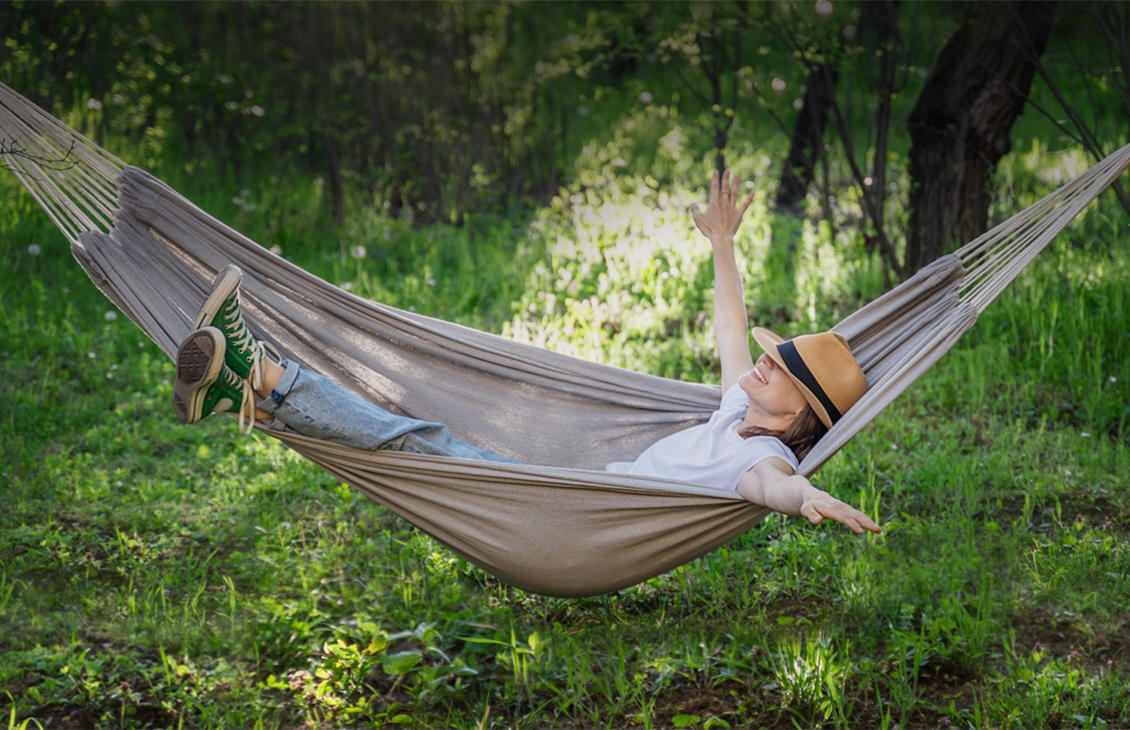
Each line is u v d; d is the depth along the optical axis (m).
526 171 11.12
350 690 3.26
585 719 3.15
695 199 9.55
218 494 4.66
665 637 3.55
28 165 3.28
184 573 3.94
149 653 3.41
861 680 3.29
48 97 9.09
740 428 3.24
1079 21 6.43
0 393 5.61
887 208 8.91
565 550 3.08
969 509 4.36
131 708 3.12
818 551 4.00
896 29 7.20
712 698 3.25
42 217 8.38
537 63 11.31
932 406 5.75
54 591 3.73
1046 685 3.09
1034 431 5.24
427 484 3.08
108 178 3.36
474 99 10.96
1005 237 3.31
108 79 9.92
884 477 4.84
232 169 10.23
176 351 3.21
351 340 3.61
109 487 4.63
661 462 3.38
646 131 12.98
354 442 3.08
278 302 3.51
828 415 3.11
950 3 6.98
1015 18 6.31
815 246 8.22
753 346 6.52
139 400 5.78
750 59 13.67
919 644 3.36
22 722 3.00
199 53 10.24
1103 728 2.95
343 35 10.86
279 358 3.31
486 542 3.12
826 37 6.98
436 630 3.59
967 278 3.31
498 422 3.72
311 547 4.20
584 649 3.49
